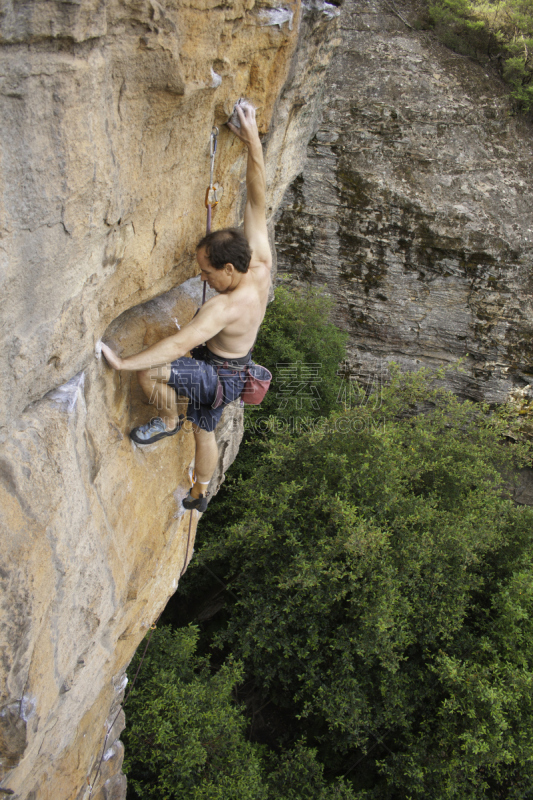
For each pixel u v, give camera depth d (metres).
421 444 10.43
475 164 12.68
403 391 11.17
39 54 1.64
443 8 13.59
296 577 7.86
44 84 1.69
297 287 14.76
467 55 13.55
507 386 14.03
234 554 9.32
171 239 3.05
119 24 1.89
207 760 7.29
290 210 13.56
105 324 2.78
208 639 10.40
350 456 9.20
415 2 14.16
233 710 8.04
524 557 9.46
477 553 9.35
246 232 3.12
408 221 12.73
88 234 2.19
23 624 2.18
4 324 1.94
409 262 13.30
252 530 8.64
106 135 2.06
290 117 5.02
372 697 8.58
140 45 2.01
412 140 12.59
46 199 1.88
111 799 5.32
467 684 7.67
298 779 7.73
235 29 2.60
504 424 11.45
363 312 14.53
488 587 9.88
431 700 8.52
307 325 13.13
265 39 2.88
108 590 3.30
